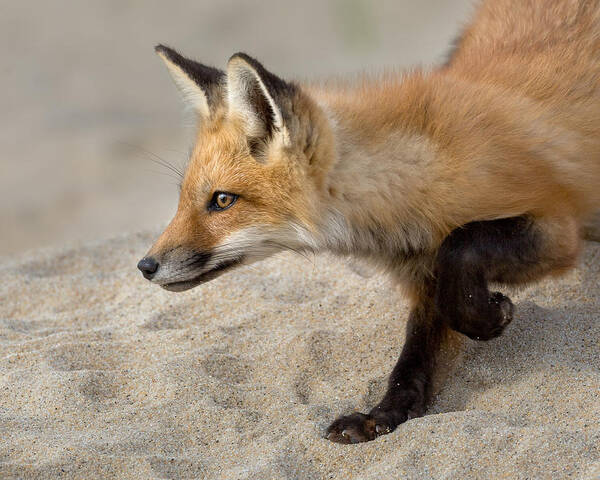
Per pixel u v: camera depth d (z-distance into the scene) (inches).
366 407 380.5
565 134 397.7
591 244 471.5
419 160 367.6
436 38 1253.1
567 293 444.1
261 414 376.5
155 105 1224.2
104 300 526.6
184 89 404.2
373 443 339.6
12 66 1369.3
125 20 1503.4
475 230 366.3
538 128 387.9
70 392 397.1
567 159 393.1
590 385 358.6
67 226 935.7
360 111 378.6
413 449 328.8
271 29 1409.9
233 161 370.3
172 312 489.4
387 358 415.5
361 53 1272.1
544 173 377.7
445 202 367.9
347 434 346.3
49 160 1101.1
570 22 439.8
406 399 373.7
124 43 1418.6
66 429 371.2
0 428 370.0
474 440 326.6
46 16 1539.1
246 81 353.1
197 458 344.2
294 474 328.8
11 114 1240.8
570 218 383.6
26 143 1148.5
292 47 1337.4
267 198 368.2
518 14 463.8
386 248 389.7
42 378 410.6
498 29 462.9
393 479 314.5
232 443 354.3
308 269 523.8
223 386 396.8
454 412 350.0
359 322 450.6
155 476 328.5
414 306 405.1
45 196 1016.2
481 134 371.2
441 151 367.6
